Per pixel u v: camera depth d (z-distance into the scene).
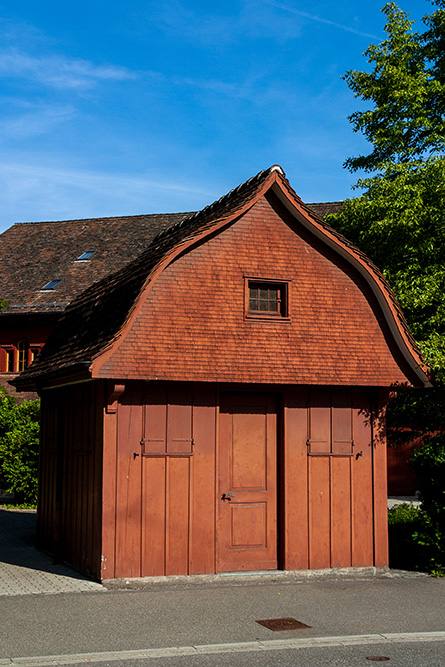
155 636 8.25
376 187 16.05
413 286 14.76
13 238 33.53
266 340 11.74
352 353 12.28
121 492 10.83
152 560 10.91
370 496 12.38
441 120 17.16
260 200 12.09
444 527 12.51
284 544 11.72
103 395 10.91
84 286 28.34
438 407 15.29
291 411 12.03
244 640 8.20
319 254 12.38
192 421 11.38
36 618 8.86
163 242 13.42
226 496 11.56
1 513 19.62
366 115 17.00
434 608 9.84
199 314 11.36
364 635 8.52
